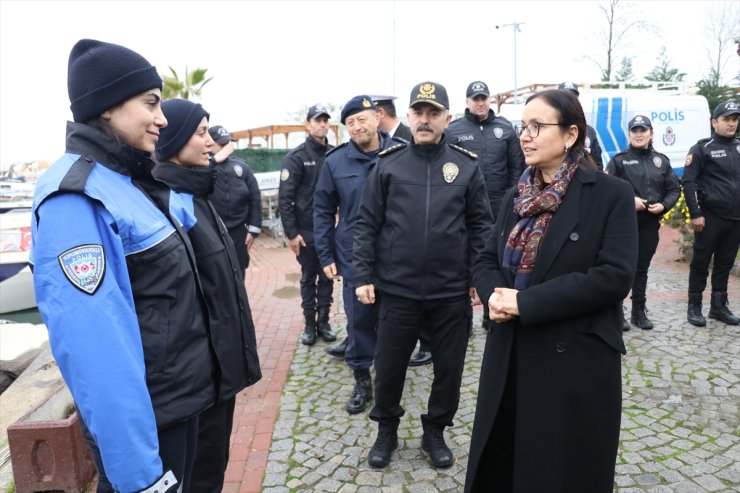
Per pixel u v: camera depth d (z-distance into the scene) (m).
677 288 5.88
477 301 2.75
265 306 6.07
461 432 3.05
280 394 3.67
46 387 3.60
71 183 1.34
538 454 1.77
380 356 2.73
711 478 2.54
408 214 2.61
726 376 3.61
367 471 2.72
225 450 2.09
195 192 2.02
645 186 4.43
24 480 2.54
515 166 4.81
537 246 1.81
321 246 3.70
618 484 2.52
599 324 1.75
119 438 1.29
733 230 4.49
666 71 24.28
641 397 3.37
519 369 1.83
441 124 2.61
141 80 1.50
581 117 1.77
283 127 14.54
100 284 1.31
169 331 1.54
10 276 6.67
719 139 4.48
